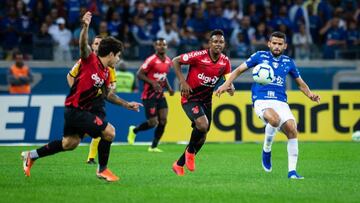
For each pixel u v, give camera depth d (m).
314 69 63.28
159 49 42.06
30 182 25.45
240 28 63.16
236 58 61.81
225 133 49.00
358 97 50.41
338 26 65.44
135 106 25.47
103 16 61.41
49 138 47.38
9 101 46.97
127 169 30.73
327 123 50.03
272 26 64.44
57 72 60.00
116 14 61.06
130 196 21.95
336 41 64.62
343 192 23.31
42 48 59.94
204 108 29.05
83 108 24.59
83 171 29.61
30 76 56.25
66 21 61.53
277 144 47.25
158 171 29.95
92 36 59.50
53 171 29.50
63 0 62.12
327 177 28.00
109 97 25.38
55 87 60.00
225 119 49.09
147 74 42.16
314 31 66.12
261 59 27.88
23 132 47.06
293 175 27.34
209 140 48.81
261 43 63.16
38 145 45.94
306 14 66.50
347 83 63.78
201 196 22.05
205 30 62.94
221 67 28.69
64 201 20.95
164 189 23.62
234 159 36.09
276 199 21.58
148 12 62.34
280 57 28.02
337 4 68.75
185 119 49.09
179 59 28.59
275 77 27.75
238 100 49.28
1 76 59.31
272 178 27.34
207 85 28.73
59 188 23.77
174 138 48.91
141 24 61.88
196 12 63.16
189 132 49.00
